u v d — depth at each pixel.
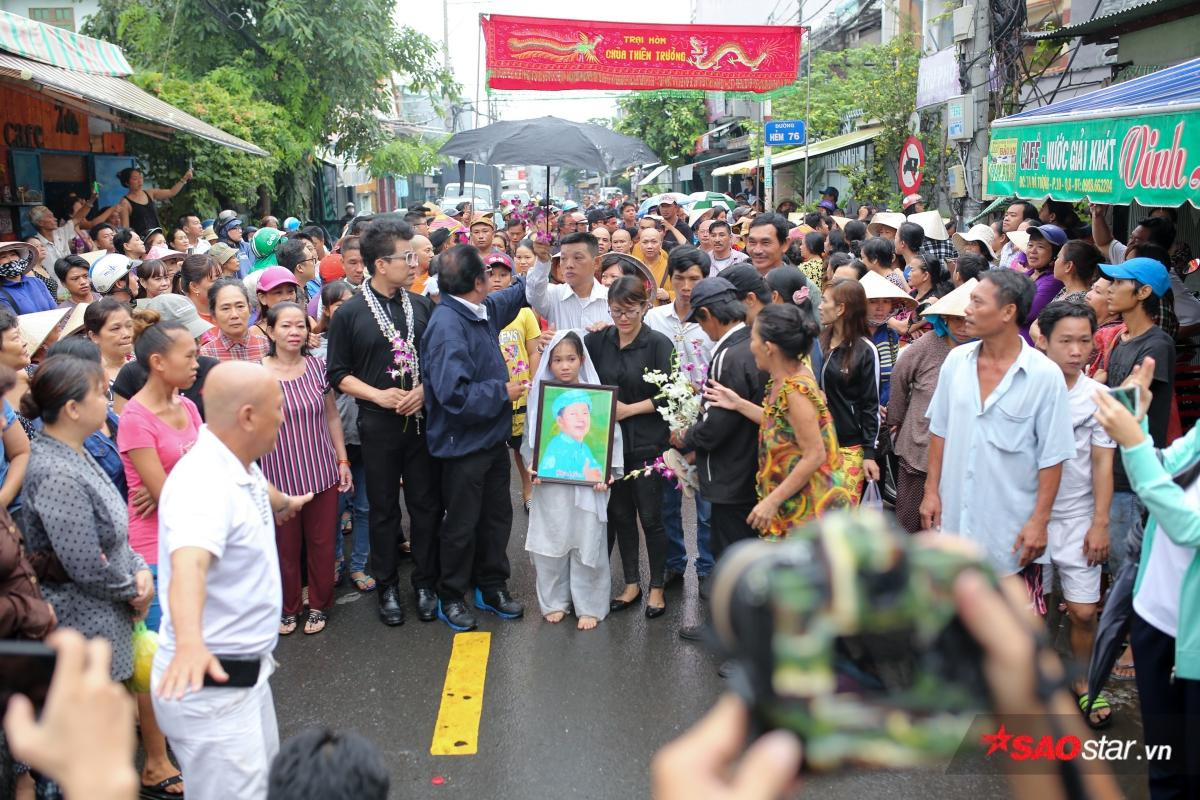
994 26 9.97
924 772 3.87
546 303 6.48
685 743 0.79
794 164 21.31
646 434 5.46
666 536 5.61
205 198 14.14
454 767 4.13
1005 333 3.96
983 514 4.04
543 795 3.93
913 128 14.06
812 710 0.74
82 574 3.49
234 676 3.00
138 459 4.14
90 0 22.61
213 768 3.01
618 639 5.31
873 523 0.82
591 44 10.22
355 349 5.46
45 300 6.80
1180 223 8.76
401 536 6.33
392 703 4.68
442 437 5.29
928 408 4.79
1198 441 3.08
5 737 3.25
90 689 1.11
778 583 0.76
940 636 0.76
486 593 5.70
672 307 5.96
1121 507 4.48
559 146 9.92
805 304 5.77
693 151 30.30
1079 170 6.12
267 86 16.92
